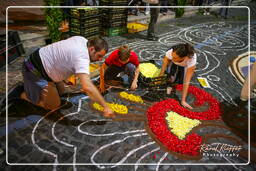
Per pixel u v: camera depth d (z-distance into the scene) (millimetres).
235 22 9812
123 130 3105
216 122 3412
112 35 6648
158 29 7941
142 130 3125
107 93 3863
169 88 3957
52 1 4949
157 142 2939
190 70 3387
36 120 3156
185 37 7293
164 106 3568
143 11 9203
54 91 3180
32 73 2883
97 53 2570
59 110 3379
